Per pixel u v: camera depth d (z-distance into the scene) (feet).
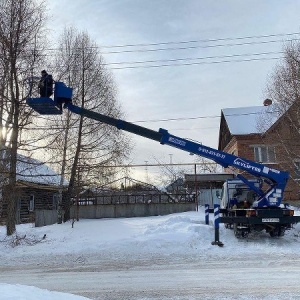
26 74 57.93
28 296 19.04
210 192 92.68
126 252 41.34
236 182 56.85
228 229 52.54
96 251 42.27
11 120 57.77
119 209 82.53
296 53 77.51
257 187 49.37
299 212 68.49
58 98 38.47
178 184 120.47
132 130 42.37
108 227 61.67
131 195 85.76
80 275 31.40
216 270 31.37
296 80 76.18
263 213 45.62
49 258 40.09
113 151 80.64
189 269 32.27
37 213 78.28
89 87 78.48
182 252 40.57
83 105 77.51
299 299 22.30
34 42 60.08
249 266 32.45
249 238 48.24
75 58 78.59
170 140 43.70
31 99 36.47
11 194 57.72
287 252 38.34
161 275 30.27
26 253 43.47
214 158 45.16
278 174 46.14
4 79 57.11
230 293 24.04
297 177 80.53
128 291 25.55
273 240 47.16
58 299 19.85
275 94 84.89
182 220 61.93
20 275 32.07
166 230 52.13
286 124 80.64
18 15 58.08
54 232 60.13
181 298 23.30
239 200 55.16
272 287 25.23
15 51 57.52
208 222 58.85
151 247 42.91
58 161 71.10
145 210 82.38
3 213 76.13
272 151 89.86
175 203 82.48
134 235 51.19
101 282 28.53
